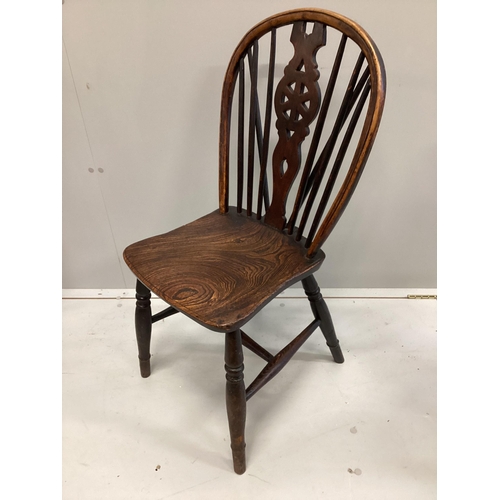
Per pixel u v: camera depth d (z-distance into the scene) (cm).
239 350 71
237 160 104
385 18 93
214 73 101
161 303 135
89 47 98
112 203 122
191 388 105
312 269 80
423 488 81
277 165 90
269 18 80
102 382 107
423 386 104
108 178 118
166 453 89
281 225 92
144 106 106
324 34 75
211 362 113
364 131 67
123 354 116
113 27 96
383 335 120
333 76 75
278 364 86
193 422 96
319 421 95
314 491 81
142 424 95
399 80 100
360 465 86
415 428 93
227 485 83
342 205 73
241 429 77
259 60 100
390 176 114
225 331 64
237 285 74
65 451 89
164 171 116
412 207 119
